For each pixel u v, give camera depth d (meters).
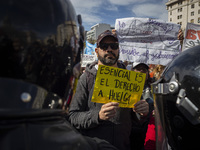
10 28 0.42
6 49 0.42
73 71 0.64
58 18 0.52
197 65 0.75
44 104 0.48
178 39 3.32
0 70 0.42
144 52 3.17
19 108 0.41
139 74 1.40
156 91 0.89
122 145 1.55
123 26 3.13
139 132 1.96
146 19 3.15
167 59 3.23
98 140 0.84
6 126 0.39
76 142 0.50
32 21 0.45
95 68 1.68
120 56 3.15
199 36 3.33
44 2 0.48
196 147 0.76
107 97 1.34
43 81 0.49
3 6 0.41
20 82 0.44
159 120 0.92
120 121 1.57
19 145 0.39
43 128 0.45
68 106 0.65
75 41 0.64
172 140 0.86
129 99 1.40
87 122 1.47
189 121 0.74
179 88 0.78
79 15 0.75
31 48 0.45
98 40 1.82
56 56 0.52
